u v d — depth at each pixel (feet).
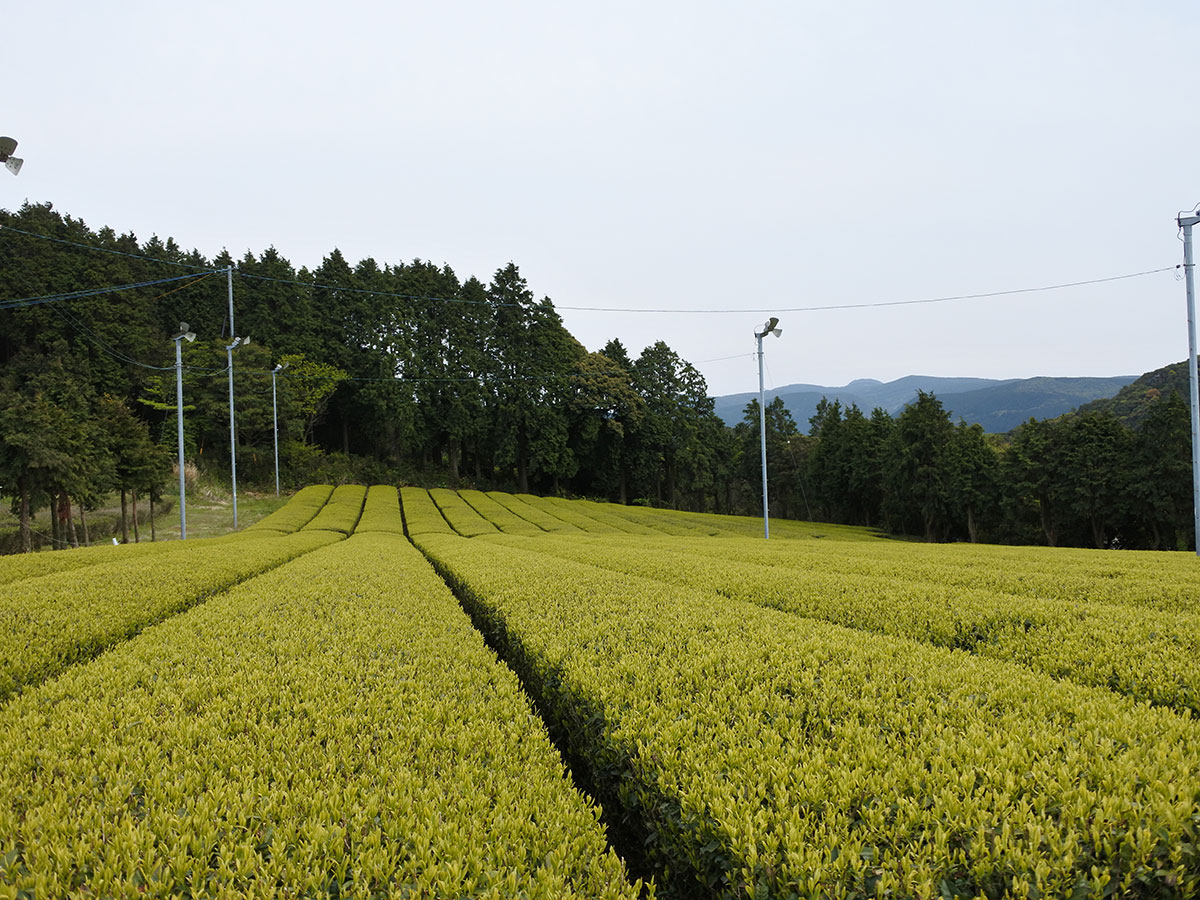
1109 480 126.00
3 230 154.30
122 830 10.41
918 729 14.33
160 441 158.40
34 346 149.18
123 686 18.35
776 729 14.62
